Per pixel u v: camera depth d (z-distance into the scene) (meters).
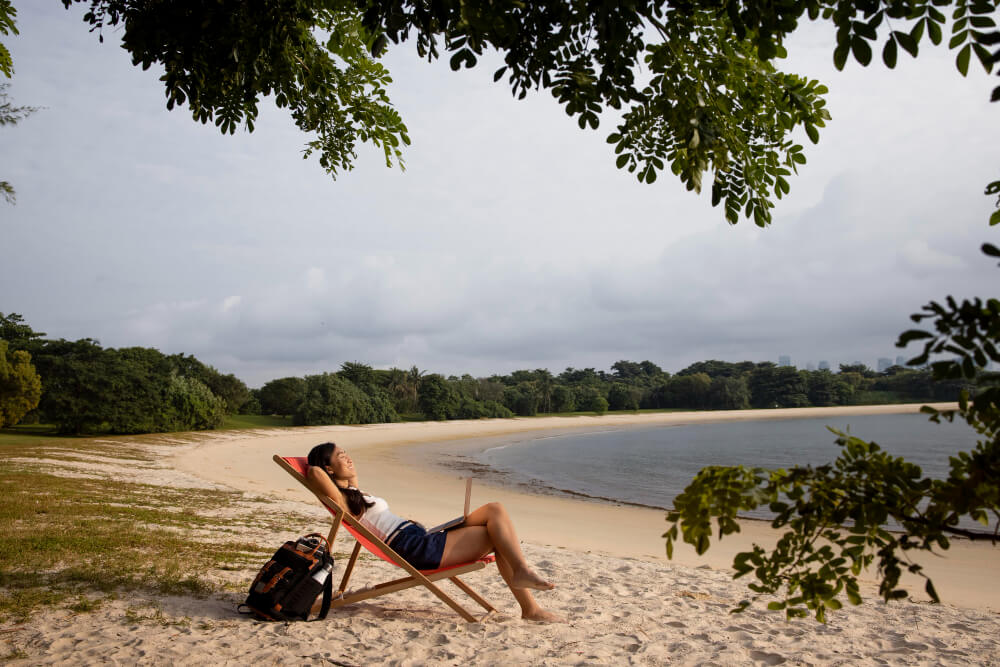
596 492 23.02
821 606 1.62
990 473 1.24
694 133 2.64
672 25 2.56
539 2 2.37
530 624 4.15
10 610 3.87
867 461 1.46
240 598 4.52
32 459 17.25
